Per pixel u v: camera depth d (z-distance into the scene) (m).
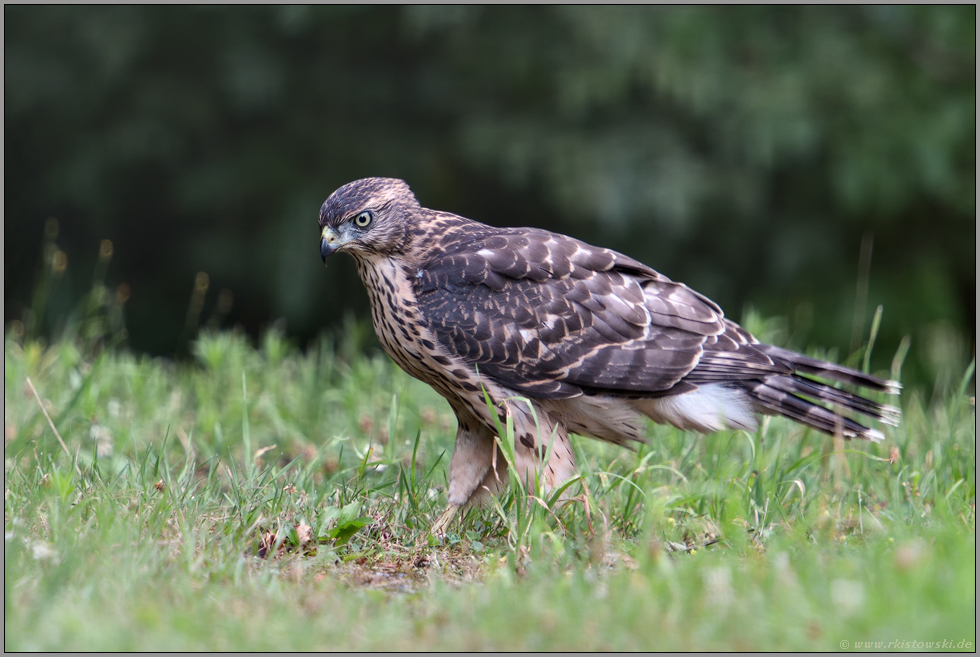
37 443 8.71
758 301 20.33
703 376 8.58
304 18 19.27
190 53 20.52
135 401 10.77
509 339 8.23
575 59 19.61
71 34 19.97
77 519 6.81
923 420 10.35
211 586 6.11
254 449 9.95
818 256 20.28
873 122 19.31
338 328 20.45
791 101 18.78
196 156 20.75
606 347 8.38
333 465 9.22
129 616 5.45
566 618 5.44
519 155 19.25
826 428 8.70
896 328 19.84
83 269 21.06
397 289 8.44
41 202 20.97
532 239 8.61
